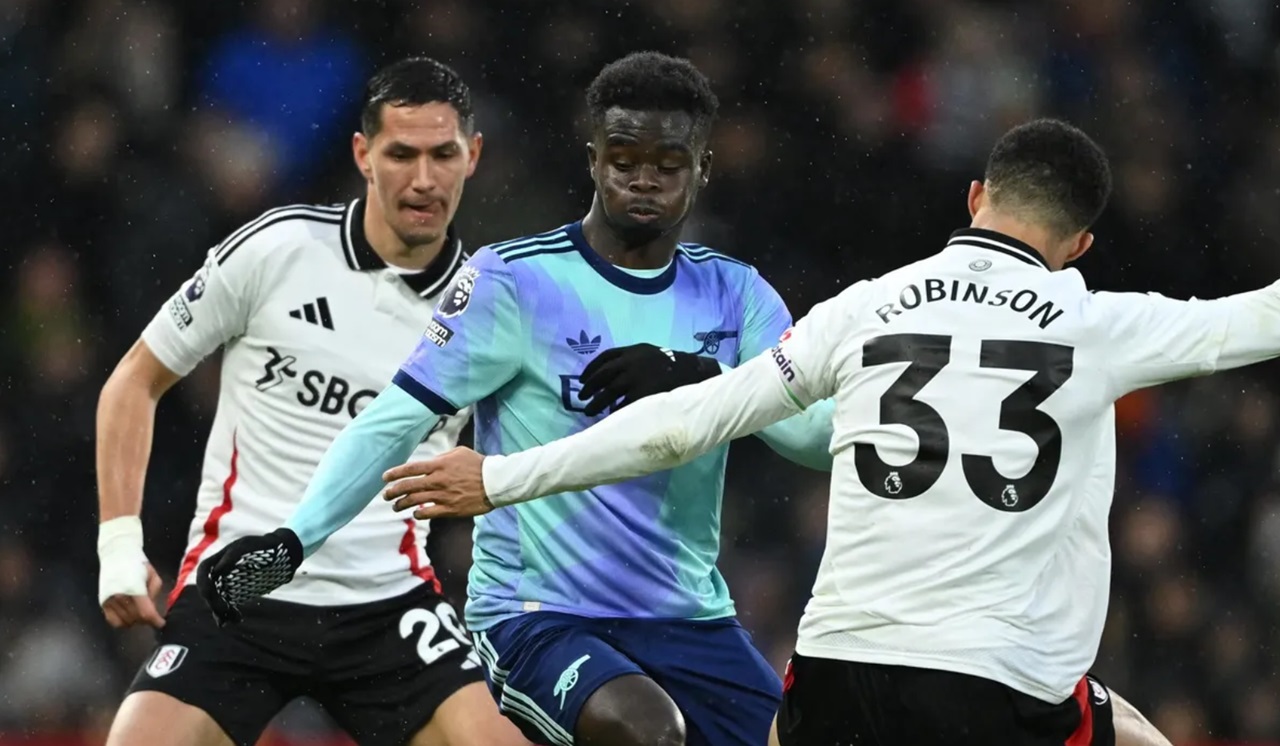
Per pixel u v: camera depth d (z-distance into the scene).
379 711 18.91
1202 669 36.50
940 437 13.26
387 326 19.06
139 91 37.84
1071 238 14.13
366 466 15.24
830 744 13.62
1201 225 41.03
